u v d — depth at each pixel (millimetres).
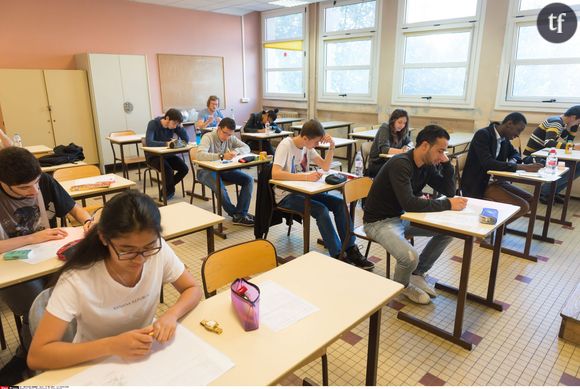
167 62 6945
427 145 2217
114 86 6102
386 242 2307
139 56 6277
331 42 6996
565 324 2094
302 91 7664
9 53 5445
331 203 2965
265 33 8055
